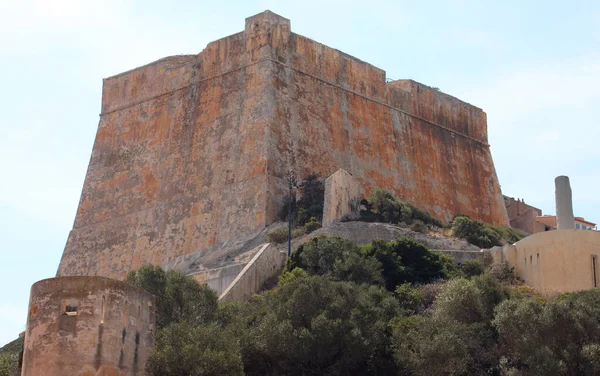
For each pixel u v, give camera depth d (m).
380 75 93.69
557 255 64.19
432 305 57.59
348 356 49.50
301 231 73.81
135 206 87.94
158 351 44.84
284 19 87.81
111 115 94.00
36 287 42.44
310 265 64.38
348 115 88.88
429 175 93.75
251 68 86.00
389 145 91.06
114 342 42.34
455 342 49.69
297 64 87.00
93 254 88.31
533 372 47.72
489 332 52.00
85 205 91.31
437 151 96.06
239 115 84.81
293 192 80.19
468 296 54.69
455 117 100.00
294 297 51.81
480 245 78.69
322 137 85.62
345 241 66.19
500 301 54.75
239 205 80.56
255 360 49.88
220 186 82.88
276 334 49.75
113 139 92.69
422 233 78.38
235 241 78.50
